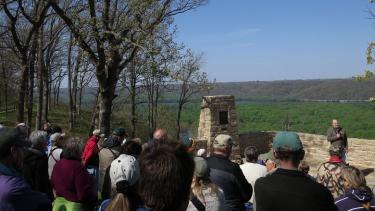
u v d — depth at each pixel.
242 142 20.61
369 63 14.64
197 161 3.80
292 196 3.17
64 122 36.62
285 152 3.31
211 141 19.45
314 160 18.98
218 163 4.73
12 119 33.84
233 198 4.62
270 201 3.24
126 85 27.28
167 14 16.67
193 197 3.50
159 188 2.01
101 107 16.66
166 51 16.67
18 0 14.70
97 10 16.61
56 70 38.91
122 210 2.41
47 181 5.48
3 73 29.08
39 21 15.49
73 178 4.91
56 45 28.11
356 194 3.98
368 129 47.03
